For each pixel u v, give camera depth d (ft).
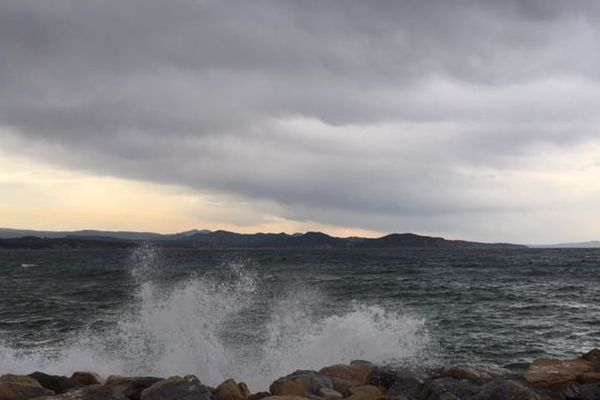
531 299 93.35
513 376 26.73
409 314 73.41
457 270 185.47
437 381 25.72
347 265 223.92
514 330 60.75
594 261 262.88
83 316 70.49
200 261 260.83
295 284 118.32
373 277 148.66
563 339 55.83
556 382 25.34
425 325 63.41
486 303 87.51
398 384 26.61
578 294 102.06
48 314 73.77
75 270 187.73
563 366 27.35
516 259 296.30
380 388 27.25
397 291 107.45
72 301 89.86
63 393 24.40
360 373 28.55
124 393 24.75
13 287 122.31
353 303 81.51
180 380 24.58
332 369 28.86
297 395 24.82
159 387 24.26
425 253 448.65
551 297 96.68
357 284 123.34
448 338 55.52
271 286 107.86
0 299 94.68
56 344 49.70
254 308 57.98
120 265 224.33
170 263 232.12
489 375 27.27
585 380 25.50
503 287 117.50
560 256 353.92
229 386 24.98
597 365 27.86
